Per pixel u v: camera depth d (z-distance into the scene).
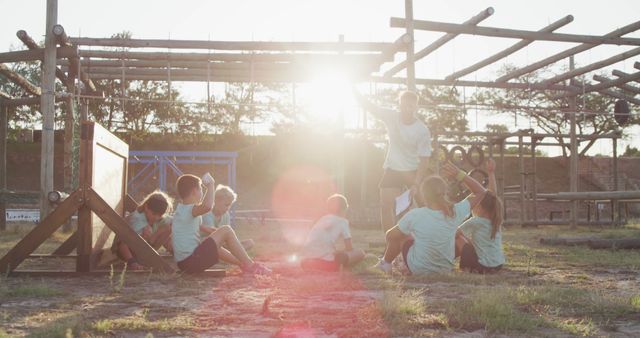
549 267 7.43
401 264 6.62
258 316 3.92
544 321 3.71
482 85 16.39
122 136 35.06
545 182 38.53
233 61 13.27
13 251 6.18
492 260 6.69
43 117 12.00
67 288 5.29
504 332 3.46
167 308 4.21
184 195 6.40
